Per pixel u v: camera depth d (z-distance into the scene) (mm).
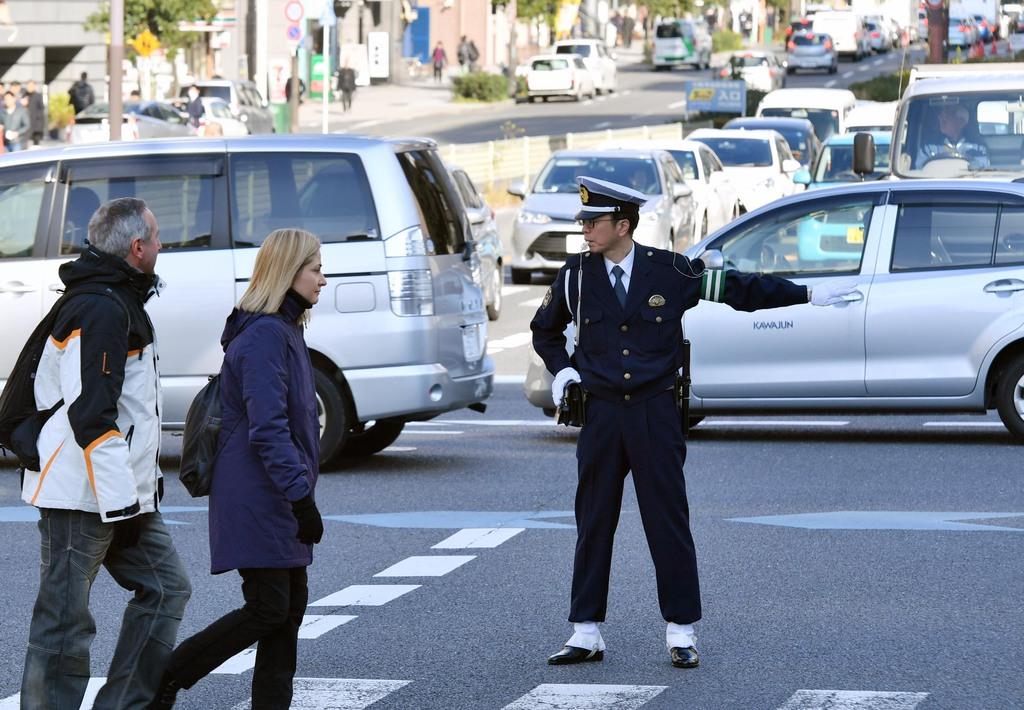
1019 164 29438
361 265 18656
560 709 10234
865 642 11719
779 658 11336
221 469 9406
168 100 77875
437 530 15992
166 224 18875
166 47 89312
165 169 18969
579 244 39844
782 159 49719
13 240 19266
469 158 62719
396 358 18656
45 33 87000
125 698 9641
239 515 9359
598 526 11250
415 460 20109
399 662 11398
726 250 20828
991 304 19984
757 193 48000
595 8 163000
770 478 18422
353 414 18781
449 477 18922
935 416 23109
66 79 90875
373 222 18719
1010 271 20016
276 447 9211
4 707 10461
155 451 9555
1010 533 15430
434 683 10875
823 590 13289
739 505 16938
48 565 9391
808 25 135750
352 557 14828
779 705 10242
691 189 40406
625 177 39875
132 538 9508
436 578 13969
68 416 9117
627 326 11086
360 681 10930
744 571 14008
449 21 145375
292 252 9484
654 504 11125
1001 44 63406
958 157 29578
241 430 9414
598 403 11133
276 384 9297
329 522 16422
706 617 12500
